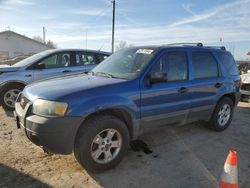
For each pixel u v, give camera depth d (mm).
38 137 3430
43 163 4027
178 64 4715
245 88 7953
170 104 4473
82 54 8141
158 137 5324
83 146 3549
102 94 3693
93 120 3625
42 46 39500
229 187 2789
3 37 36531
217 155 4555
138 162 4180
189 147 4871
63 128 3383
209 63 5363
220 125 5742
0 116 6609
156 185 3543
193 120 5125
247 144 5141
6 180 3527
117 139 3895
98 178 3664
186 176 3801
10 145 4676
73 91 3580
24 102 3844
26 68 7250
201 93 5035
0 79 6945
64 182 3535
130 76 4180
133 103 3971
